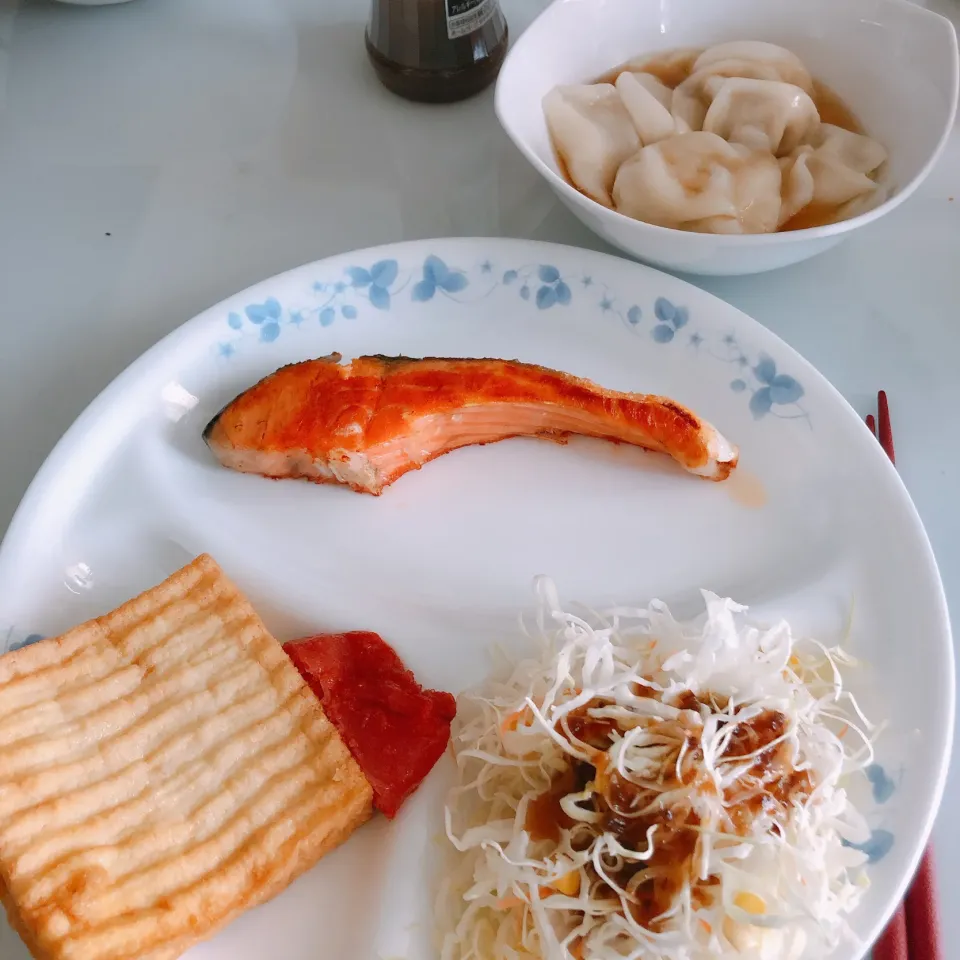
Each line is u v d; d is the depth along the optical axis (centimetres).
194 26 45
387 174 41
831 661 28
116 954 24
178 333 34
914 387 35
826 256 38
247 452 32
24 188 41
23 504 31
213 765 27
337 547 32
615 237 34
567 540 32
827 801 26
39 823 25
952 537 32
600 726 27
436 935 26
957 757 29
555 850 26
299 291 35
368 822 28
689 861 26
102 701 27
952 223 39
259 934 27
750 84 37
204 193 40
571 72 38
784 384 33
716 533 32
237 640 29
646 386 34
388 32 40
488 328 35
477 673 30
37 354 37
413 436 32
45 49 45
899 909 27
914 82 36
